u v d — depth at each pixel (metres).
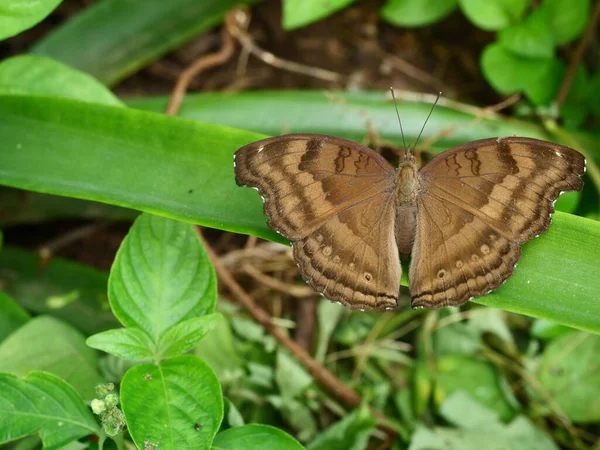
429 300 0.29
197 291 0.29
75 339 0.31
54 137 0.31
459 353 0.34
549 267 0.29
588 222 0.29
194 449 0.28
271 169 0.29
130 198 0.30
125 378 0.28
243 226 0.30
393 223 0.30
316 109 0.34
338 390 0.33
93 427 0.28
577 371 0.34
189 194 0.30
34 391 0.28
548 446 0.33
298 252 0.29
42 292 0.34
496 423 0.33
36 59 0.31
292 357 0.34
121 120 0.30
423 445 0.33
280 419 0.33
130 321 0.29
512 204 0.29
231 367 0.33
